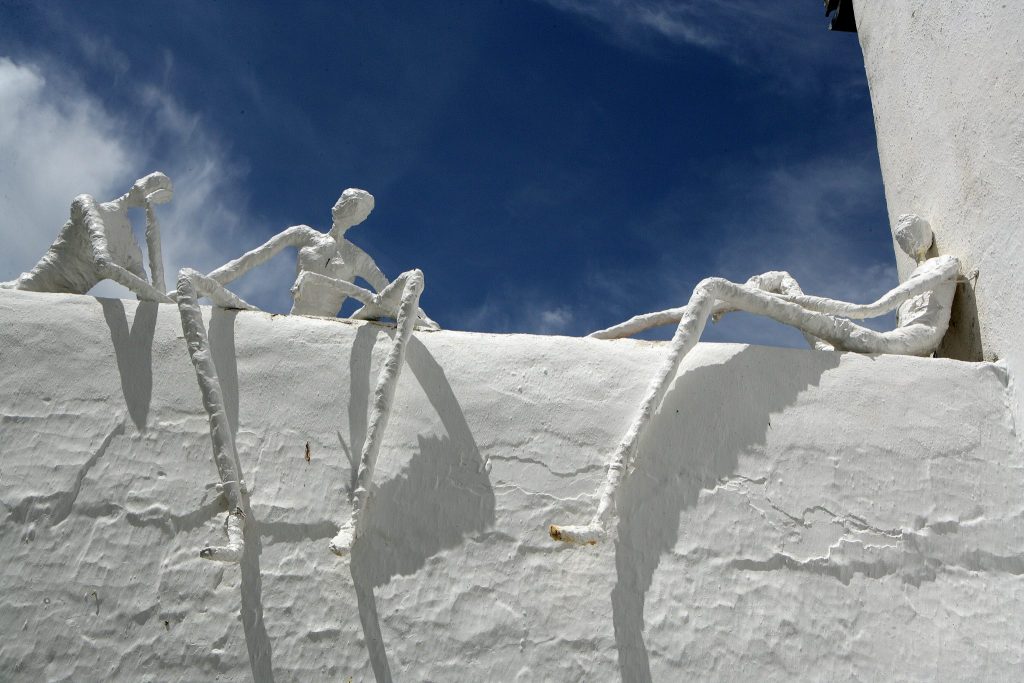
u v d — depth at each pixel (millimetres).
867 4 9516
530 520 5664
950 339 7234
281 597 5355
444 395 5957
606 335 6484
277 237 7262
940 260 7109
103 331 5922
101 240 6293
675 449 5898
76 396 5734
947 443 6082
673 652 5379
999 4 6961
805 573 5641
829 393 6160
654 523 5695
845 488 5895
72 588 5305
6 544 5371
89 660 5172
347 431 5816
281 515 5543
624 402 6035
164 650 5211
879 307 6684
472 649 5316
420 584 5449
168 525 5480
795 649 5441
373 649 5281
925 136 8047
